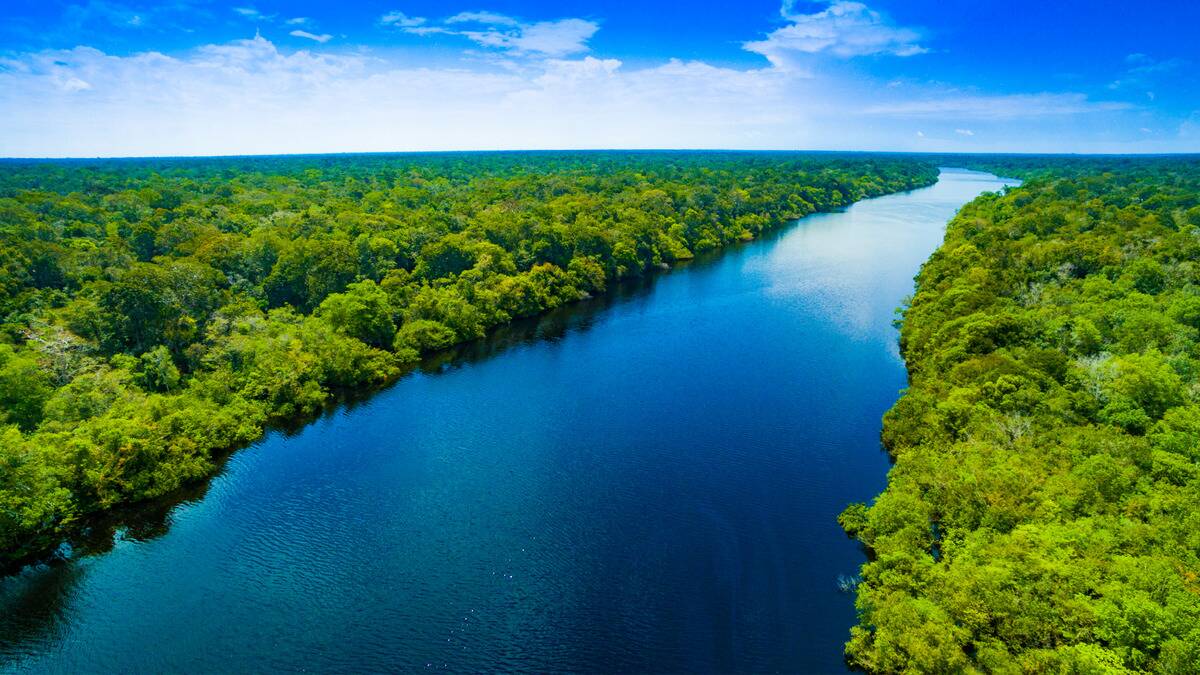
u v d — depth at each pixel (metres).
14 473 57.50
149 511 64.75
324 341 95.94
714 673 45.72
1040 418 60.81
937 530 54.59
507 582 54.53
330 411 86.69
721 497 65.00
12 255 100.38
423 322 110.12
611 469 70.62
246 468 72.38
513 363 103.31
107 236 133.75
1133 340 74.75
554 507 64.19
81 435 66.00
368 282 113.94
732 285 147.00
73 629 50.66
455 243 130.12
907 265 161.62
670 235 180.25
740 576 54.34
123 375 80.12
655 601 52.06
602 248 151.50
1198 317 79.31
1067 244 112.62
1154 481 51.25
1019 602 41.00
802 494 65.06
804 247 189.62
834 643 47.59
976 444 59.03
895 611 43.72
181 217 145.38
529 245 142.38
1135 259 102.69
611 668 46.47
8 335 83.44
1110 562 42.59
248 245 122.56
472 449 75.62
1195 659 34.81
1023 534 46.84
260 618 51.38
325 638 49.44
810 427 78.38
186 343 92.75
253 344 90.69
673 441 76.12
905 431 67.88
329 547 59.16
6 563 57.12
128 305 87.75
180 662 47.78
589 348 108.94
